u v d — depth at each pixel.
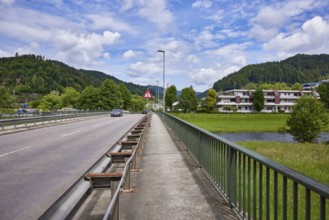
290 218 5.41
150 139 15.89
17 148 12.57
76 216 4.76
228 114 97.38
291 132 36.22
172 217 4.67
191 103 122.94
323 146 18.89
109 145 13.53
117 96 105.06
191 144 10.43
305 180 2.58
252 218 4.56
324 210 2.37
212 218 4.62
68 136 17.80
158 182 6.82
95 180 5.05
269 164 3.41
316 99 36.00
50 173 7.68
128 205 5.25
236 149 4.66
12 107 90.31
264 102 123.94
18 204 5.18
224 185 5.56
